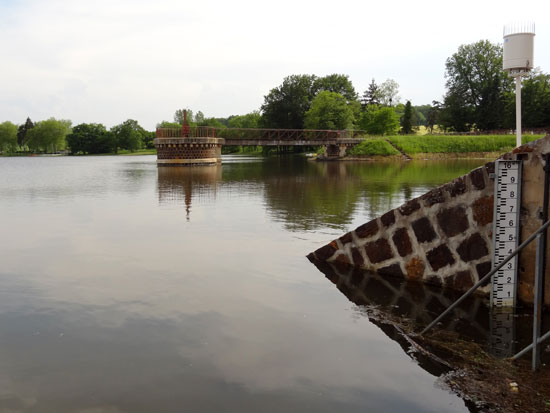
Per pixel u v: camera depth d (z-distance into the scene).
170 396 4.37
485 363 5.09
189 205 18.78
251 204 19.02
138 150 184.25
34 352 5.29
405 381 4.71
